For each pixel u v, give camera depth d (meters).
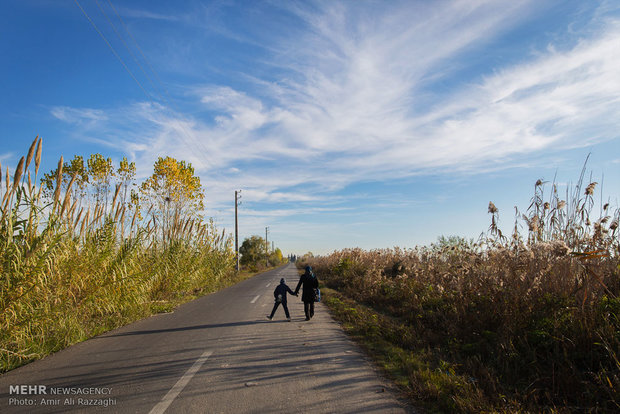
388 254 18.67
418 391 4.25
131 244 9.98
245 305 12.52
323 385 4.47
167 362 5.46
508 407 3.76
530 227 7.17
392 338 7.02
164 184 17.83
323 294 15.01
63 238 7.79
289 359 5.65
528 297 6.14
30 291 6.23
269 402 3.91
